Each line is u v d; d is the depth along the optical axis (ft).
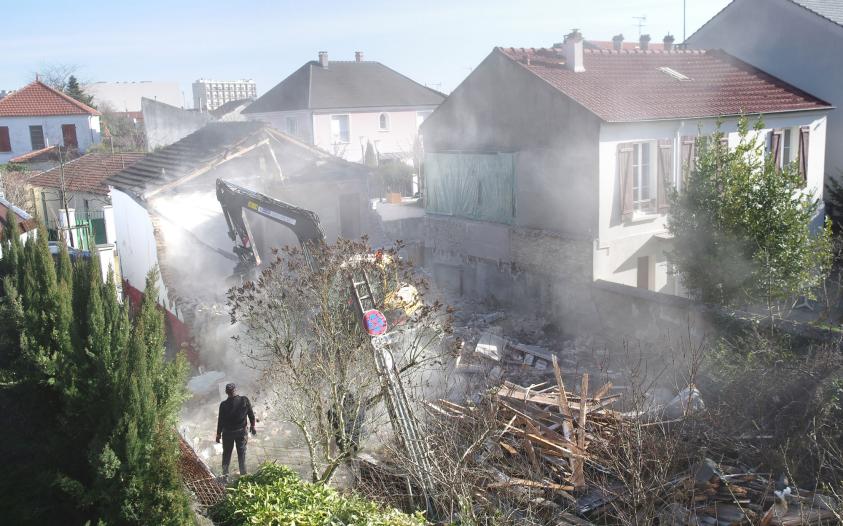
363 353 31.45
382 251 37.45
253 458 37.17
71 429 27.63
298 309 33.86
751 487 29.22
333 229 72.84
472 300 68.33
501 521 25.54
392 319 35.53
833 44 70.44
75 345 28.63
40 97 148.36
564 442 31.50
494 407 32.91
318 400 30.73
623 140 56.90
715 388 38.63
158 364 28.60
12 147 144.56
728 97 65.21
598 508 28.58
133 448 24.85
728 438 32.42
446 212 72.74
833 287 54.85
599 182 56.03
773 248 45.47
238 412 34.53
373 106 156.76
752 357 39.45
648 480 28.99
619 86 62.69
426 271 74.64
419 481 28.14
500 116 65.00
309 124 150.92
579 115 56.75
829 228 47.52
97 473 25.05
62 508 26.99
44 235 33.30
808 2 73.87
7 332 32.48
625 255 58.90
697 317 47.24
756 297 46.26
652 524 26.71
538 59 64.75
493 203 66.44
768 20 76.28
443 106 71.26
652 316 51.39
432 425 31.83
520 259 63.98
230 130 73.41
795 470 30.25
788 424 33.55
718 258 46.78
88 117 147.54
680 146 60.03
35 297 31.42
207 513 26.86
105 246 68.39
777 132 64.59
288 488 26.71
